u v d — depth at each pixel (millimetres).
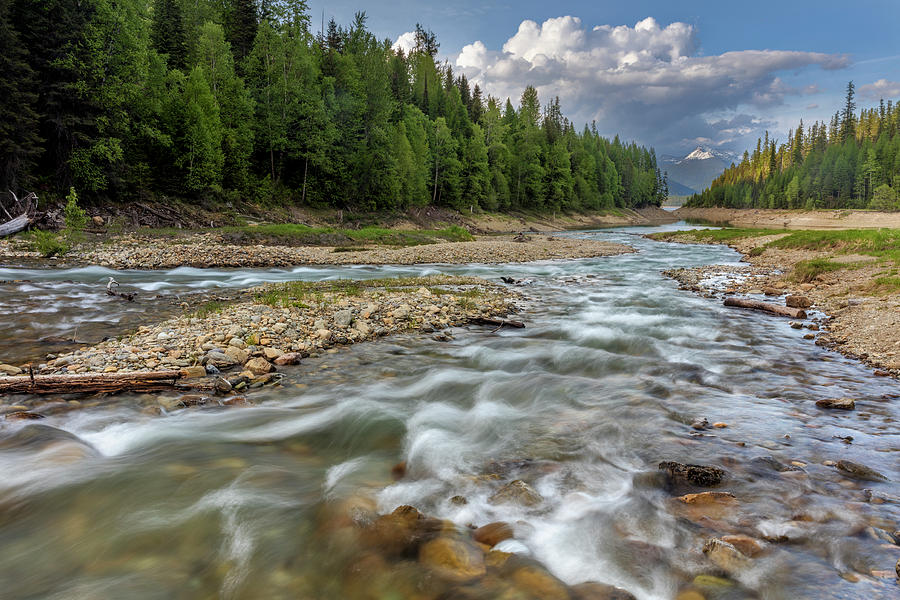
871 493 4371
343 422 6367
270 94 53281
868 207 113188
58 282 17875
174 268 23484
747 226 97875
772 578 3285
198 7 62375
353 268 25641
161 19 49531
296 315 11602
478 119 98312
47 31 33344
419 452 5504
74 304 13789
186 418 6383
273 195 51781
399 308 12898
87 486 4629
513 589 3209
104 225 31797
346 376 8242
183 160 41000
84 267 22016
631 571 3408
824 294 16484
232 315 11258
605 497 4438
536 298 16609
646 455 5281
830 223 107188
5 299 14297
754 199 155875
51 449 5293
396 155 62469
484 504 4344
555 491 4562
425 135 71938
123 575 3502
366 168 59719
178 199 41344
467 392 7547
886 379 7961
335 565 3543
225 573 3506
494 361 9211
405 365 8906
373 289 16719
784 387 7613
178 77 43188
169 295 15680
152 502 4391
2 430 5738
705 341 10742
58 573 3529
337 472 5027
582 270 25953
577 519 4086
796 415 6410
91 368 7738
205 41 49719
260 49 54750
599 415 6523
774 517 4020
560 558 3564
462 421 6426
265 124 53812
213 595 3291
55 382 6902
